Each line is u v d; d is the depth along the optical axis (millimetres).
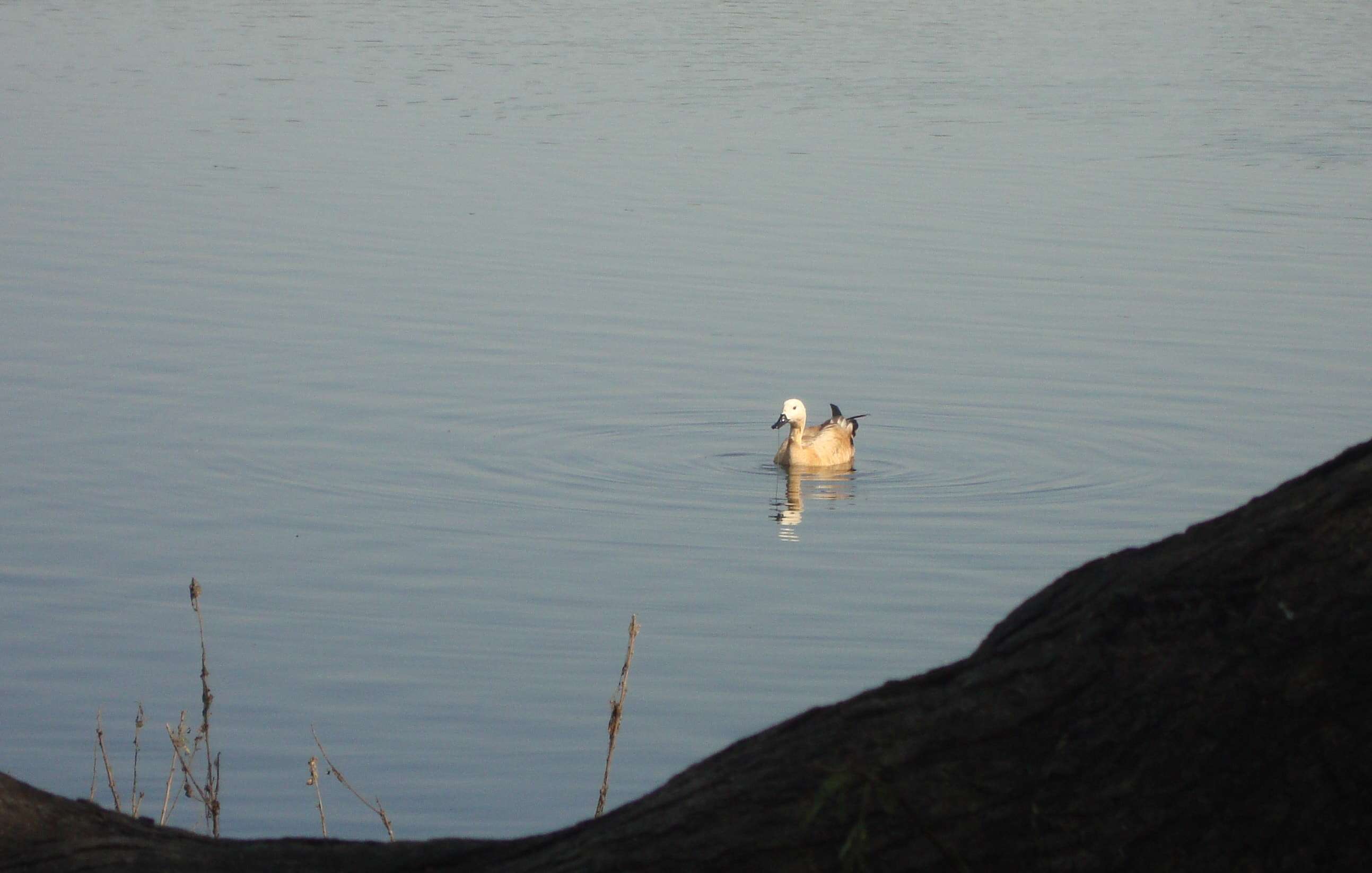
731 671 12969
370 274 26891
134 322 23734
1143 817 3449
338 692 12352
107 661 12906
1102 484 18656
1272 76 53344
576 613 14375
